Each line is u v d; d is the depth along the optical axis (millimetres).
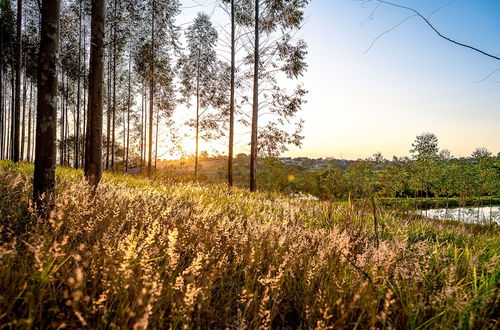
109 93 23219
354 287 2551
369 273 2711
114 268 2086
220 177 23172
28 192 4406
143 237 3164
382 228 5555
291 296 2678
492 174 24922
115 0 18250
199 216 4059
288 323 2373
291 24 15625
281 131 16750
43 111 3490
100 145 6066
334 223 5180
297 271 2984
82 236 3064
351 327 2207
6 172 6914
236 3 15992
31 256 2371
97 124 6012
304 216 6383
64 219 3250
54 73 3568
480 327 2123
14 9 18969
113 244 2762
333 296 2412
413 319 2221
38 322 1824
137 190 6547
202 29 22531
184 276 2645
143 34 19703
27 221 3301
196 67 22797
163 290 2205
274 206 7445
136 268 2400
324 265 2943
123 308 1893
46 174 3496
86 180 5918
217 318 2283
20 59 13039
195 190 8766
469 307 2184
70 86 28109
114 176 12133
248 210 6332
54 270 2004
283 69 16000
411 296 2471
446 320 2143
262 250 3289
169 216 4117
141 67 13359
